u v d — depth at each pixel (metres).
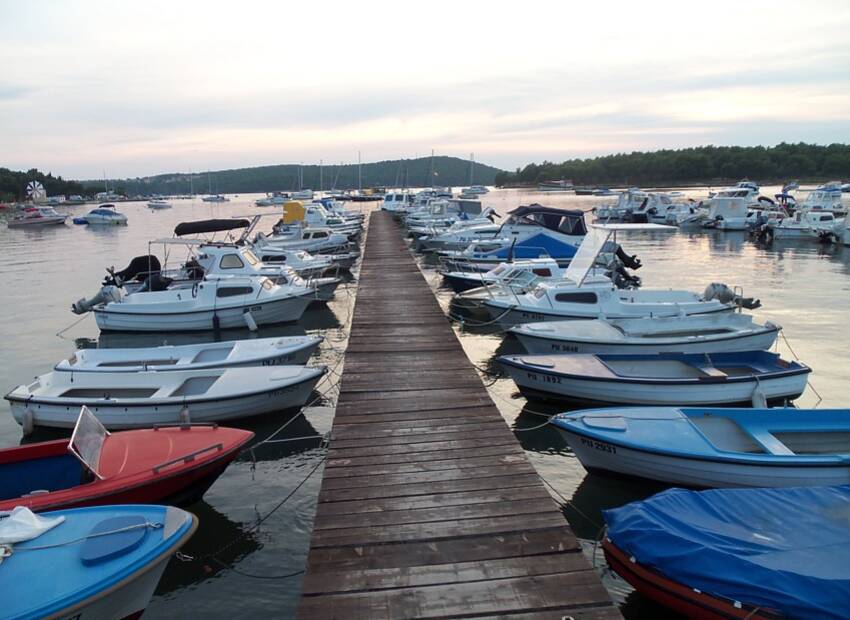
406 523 6.21
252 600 6.34
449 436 8.31
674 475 7.61
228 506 8.03
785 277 25.16
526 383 10.91
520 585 5.27
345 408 9.34
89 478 6.95
